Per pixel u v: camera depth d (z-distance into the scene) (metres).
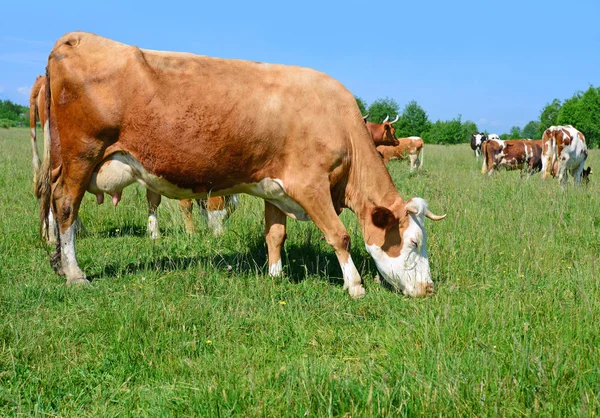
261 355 3.79
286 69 5.27
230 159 5.05
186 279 5.20
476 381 3.10
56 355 3.69
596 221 7.91
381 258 5.29
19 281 5.12
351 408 2.85
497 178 13.43
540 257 5.81
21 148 22.42
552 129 13.51
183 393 3.25
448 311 4.10
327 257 6.41
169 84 4.88
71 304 4.70
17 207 8.62
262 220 7.45
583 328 3.73
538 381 2.99
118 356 3.72
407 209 5.11
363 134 5.35
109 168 5.17
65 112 4.98
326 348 4.00
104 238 7.12
